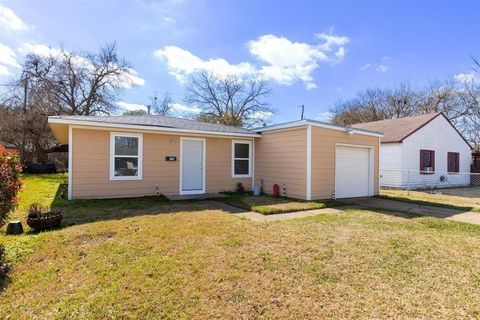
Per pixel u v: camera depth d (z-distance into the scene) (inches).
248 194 434.6
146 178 388.8
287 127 408.8
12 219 235.0
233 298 115.3
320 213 297.7
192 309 107.5
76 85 977.5
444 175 694.5
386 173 632.4
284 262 150.8
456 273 142.3
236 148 467.2
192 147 429.4
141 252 161.5
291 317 103.6
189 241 179.9
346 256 161.9
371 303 113.4
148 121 418.6
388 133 660.7
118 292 118.2
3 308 109.1
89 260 150.3
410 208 335.0
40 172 840.9
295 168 397.4
